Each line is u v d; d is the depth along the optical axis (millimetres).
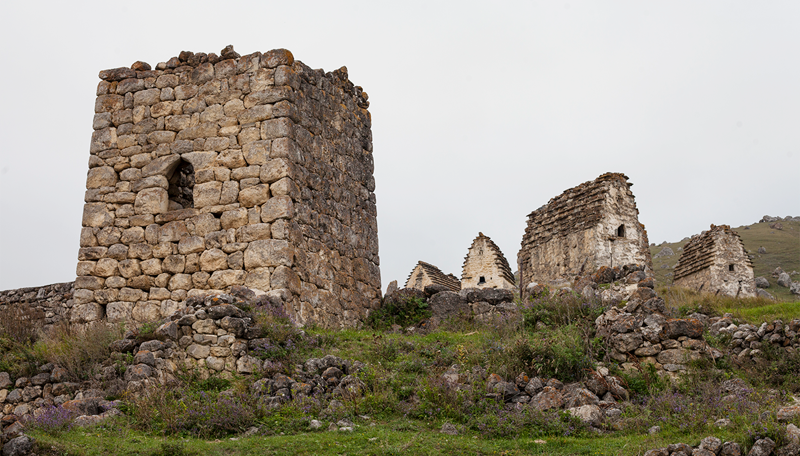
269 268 13820
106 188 15508
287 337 12125
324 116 16234
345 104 17406
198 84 15422
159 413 9867
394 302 17047
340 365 11586
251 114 14828
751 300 21328
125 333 12461
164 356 11242
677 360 11836
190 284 14414
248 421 9797
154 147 15406
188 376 11094
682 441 8977
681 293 23375
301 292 14172
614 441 9297
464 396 10695
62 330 14352
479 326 15664
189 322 11562
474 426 10062
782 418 8789
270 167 14391
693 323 12195
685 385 11344
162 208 15125
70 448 8336
